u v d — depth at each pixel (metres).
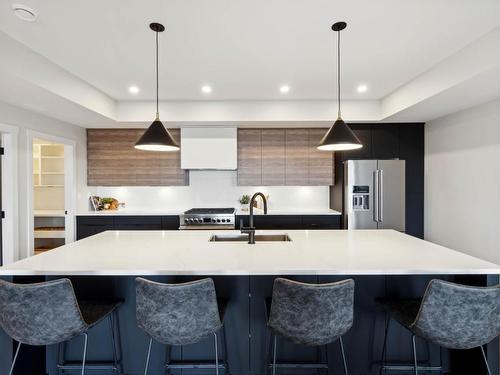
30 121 3.51
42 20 2.08
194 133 4.49
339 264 1.71
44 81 2.68
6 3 1.88
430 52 2.64
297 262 1.76
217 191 5.01
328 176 4.59
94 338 1.98
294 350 1.97
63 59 2.73
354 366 1.98
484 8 1.97
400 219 4.24
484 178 3.32
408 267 1.65
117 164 4.62
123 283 1.97
